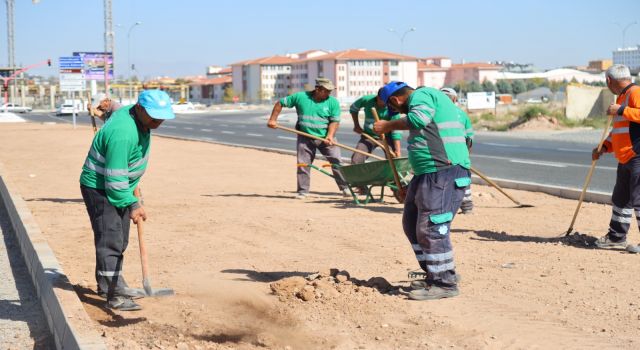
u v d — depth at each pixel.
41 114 84.38
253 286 6.88
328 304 6.18
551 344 5.17
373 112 6.53
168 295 6.59
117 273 6.22
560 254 8.08
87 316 5.54
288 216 10.88
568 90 43.75
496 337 5.33
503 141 30.67
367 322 5.73
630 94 8.03
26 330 6.02
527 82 179.12
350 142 30.73
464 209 10.98
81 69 41.97
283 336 5.45
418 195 6.34
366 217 10.74
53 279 6.58
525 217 10.62
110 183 5.92
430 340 5.30
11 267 8.39
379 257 8.09
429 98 6.21
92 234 9.73
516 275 7.14
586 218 10.47
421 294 6.30
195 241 9.11
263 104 143.88
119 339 5.33
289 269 7.61
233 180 16.02
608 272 7.18
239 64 181.62
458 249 8.45
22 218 9.77
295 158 21.72
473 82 166.62
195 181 15.86
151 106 5.90
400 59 158.75
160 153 23.98
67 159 22.08
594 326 5.53
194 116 72.81
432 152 6.23
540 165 19.48
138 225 6.09
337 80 156.12
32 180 16.39
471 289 6.64
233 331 5.59
